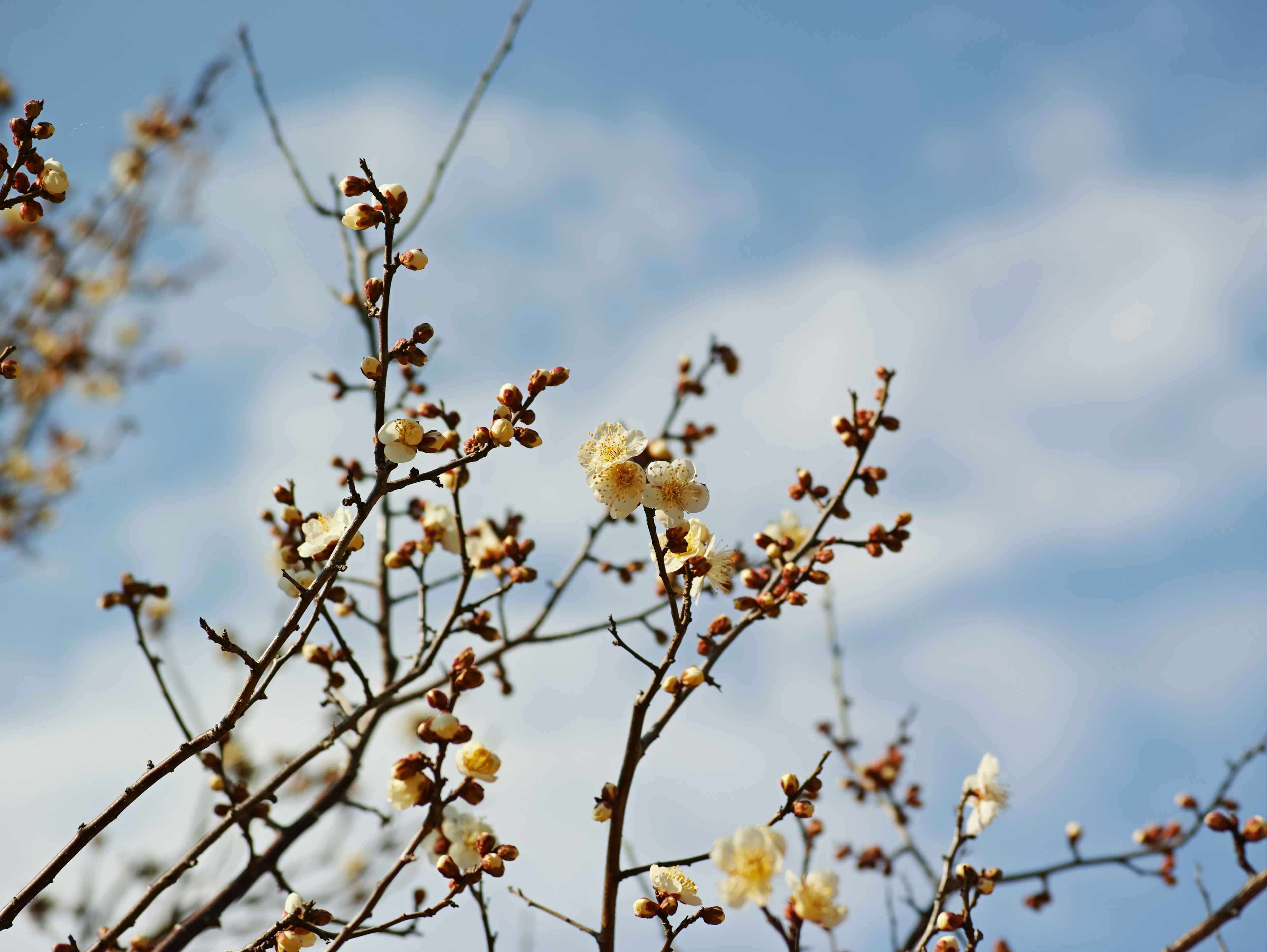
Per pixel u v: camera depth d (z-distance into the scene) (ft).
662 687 10.55
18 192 10.28
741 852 9.48
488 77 16.20
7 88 21.21
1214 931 10.25
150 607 18.20
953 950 10.53
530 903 10.28
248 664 9.83
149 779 9.73
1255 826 11.07
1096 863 16.11
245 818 10.91
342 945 9.50
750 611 11.57
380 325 9.73
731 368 18.22
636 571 16.07
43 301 23.02
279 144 15.98
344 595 11.75
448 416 13.46
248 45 16.29
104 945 9.86
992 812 11.46
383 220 9.70
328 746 10.98
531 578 12.07
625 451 10.66
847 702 19.26
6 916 9.20
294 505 11.84
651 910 10.20
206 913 10.94
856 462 12.83
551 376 10.21
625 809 10.43
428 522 13.05
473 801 9.66
